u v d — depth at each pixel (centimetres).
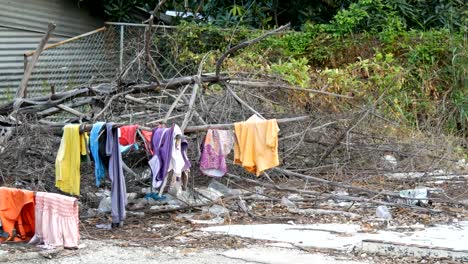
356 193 1495
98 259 1047
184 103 1525
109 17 2503
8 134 1414
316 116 1622
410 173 1642
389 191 1473
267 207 1398
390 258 1057
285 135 1591
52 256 1055
